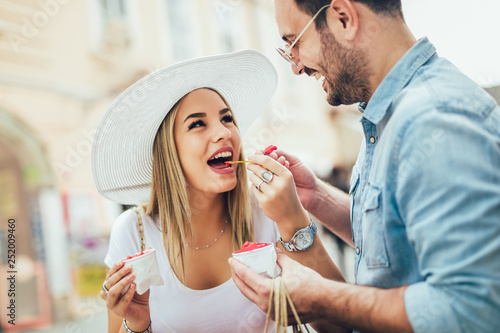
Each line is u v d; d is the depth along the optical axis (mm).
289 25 1295
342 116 9648
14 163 5684
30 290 5398
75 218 5699
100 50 6195
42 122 5535
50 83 5555
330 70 1286
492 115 1031
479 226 885
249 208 1777
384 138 1123
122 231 1734
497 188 897
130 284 1335
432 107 998
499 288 870
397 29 1195
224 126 1694
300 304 1138
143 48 6902
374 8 1175
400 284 1140
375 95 1192
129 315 1402
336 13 1192
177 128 1684
